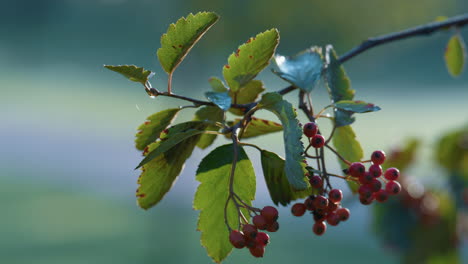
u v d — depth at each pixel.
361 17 10.84
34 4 54.78
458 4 24.16
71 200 15.04
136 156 22.58
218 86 2.05
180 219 10.58
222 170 1.72
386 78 51.84
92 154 22.59
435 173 3.64
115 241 11.49
